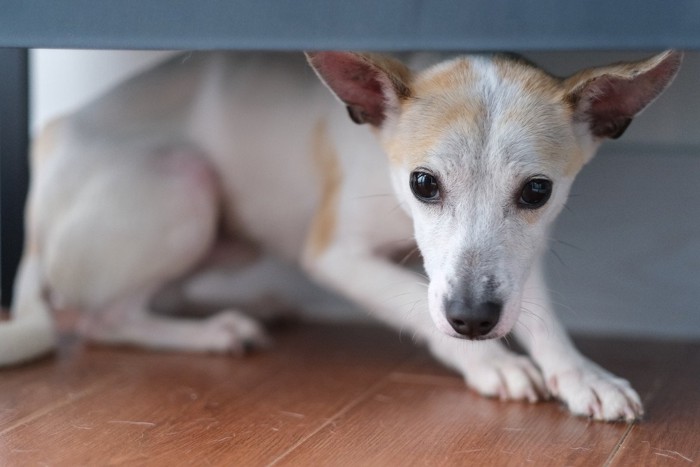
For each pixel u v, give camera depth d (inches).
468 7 20.6
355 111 26.1
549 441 22.8
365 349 30.5
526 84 24.8
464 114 24.3
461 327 23.1
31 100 35.3
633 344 30.6
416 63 26.7
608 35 20.1
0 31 22.5
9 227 33.7
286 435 23.2
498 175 23.8
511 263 23.6
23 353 28.4
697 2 19.7
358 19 21.0
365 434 23.3
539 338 25.5
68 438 22.9
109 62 35.0
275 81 30.2
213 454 22.1
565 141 24.5
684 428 23.5
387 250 29.1
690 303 31.4
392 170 26.1
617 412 23.8
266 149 30.3
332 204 29.2
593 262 31.9
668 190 31.1
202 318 33.5
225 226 32.0
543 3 20.2
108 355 29.7
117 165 30.1
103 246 29.8
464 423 23.9
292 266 34.4
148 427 23.5
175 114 31.1
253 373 27.9
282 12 21.3
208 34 21.7
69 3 22.1
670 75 24.0
